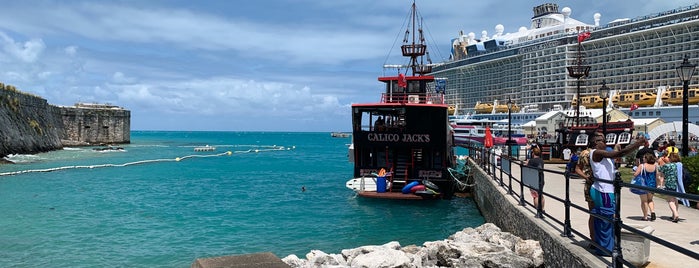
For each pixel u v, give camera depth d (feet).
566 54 406.00
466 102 519.19
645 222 36.96
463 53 557.74
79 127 315.99
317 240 56.95
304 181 128.16
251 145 453.58
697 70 328.08
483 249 37.24
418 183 84.94
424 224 66.95
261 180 130.62
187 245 53.72
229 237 58.08
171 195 97.86
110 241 55.21
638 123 173.68
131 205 83.66
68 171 147.13
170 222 67.56
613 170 25.66
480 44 531.09
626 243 24.43
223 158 243.81
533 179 40.32
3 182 115.44
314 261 39.50
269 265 13.97
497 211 55.36
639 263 24.06
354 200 87.71
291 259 39.70
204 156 253.24
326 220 69.56
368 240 57.11
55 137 249.14
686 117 58.49
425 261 40.22
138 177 135.54
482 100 496.23
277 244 54.75
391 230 62.90
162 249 51.70
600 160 25.67
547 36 446.60
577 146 108.58
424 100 92.84
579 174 27.45
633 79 367.25
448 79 545.44
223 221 68.64
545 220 36.55
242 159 236.84
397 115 87.71
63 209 78.23
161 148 330.75
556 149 113.19
